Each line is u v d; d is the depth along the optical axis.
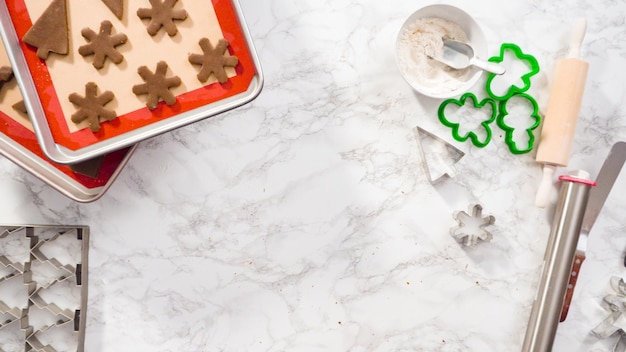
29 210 1.11
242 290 1.14
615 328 1.19
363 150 1.15
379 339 1.16
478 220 1.14
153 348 1.13
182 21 0.97
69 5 0.95
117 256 1.12
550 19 1.19
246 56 0.97
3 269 1.11
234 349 1.14
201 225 1.13
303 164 1.14
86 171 1.00
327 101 1.14
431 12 1.12
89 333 1.12
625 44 1.20
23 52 0.94
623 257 1.20
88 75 0.95
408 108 1.16
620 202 1.21
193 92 0.97
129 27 0.96
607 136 1.20
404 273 1.17
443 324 1.18
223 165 1.13
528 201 1.19
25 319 1.11
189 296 1.13
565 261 1.12
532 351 1.13
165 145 1.12
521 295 1.19
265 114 1.13
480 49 1.12
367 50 1.14
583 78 1.13
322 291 1.15
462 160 1.17
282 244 1.14
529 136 1.17
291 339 1.15
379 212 1.16
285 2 1.13
